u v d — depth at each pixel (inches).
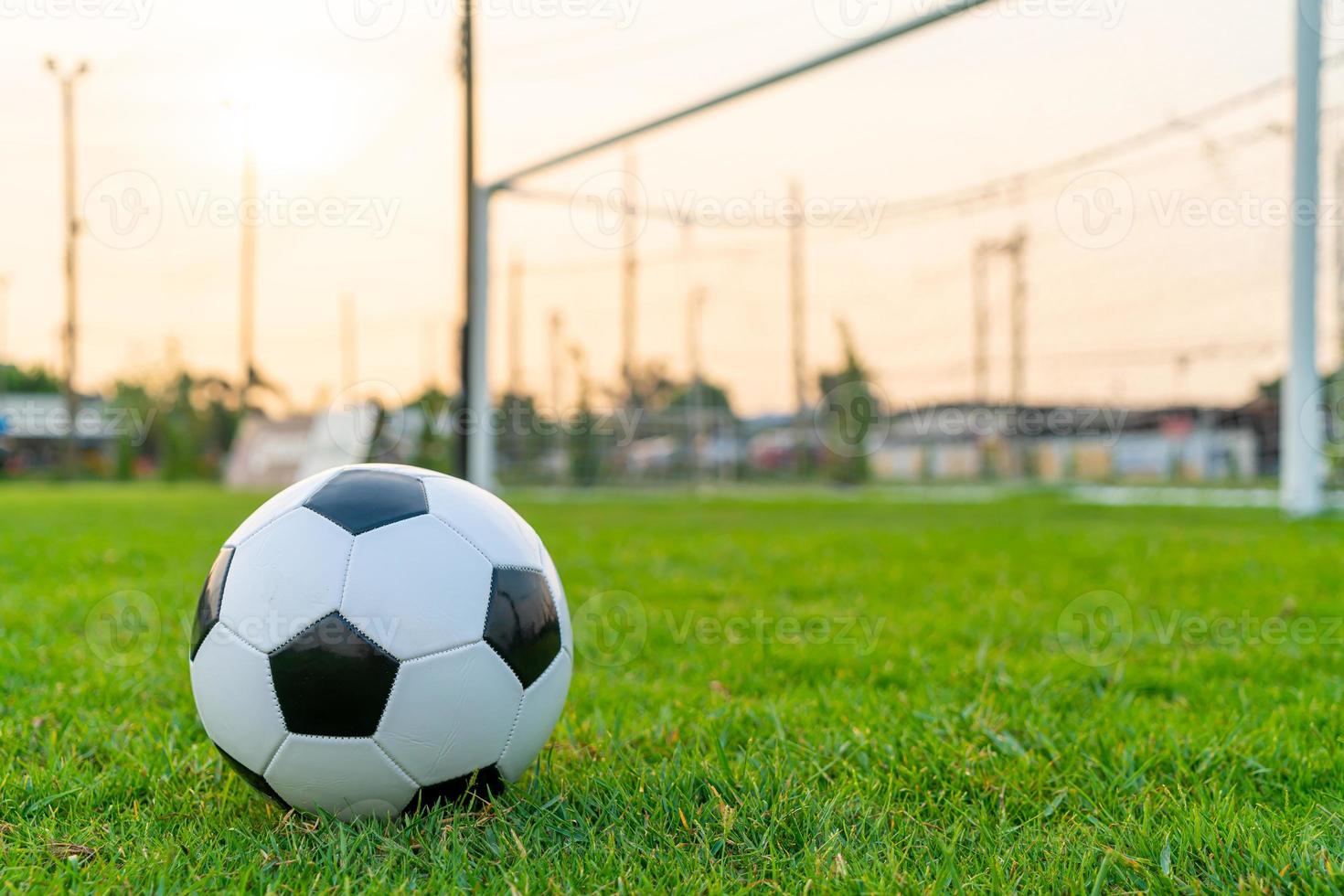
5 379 1427.2
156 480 1338.6
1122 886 78.3
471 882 76.2
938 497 832.9
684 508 629.3
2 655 153.8
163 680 141.3
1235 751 107.1
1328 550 298.5
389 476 91.1
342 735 82.4
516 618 87.7
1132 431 1042.7
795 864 79.3
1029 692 136.0
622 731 115.3
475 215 499.8
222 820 89.2
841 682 145.6
